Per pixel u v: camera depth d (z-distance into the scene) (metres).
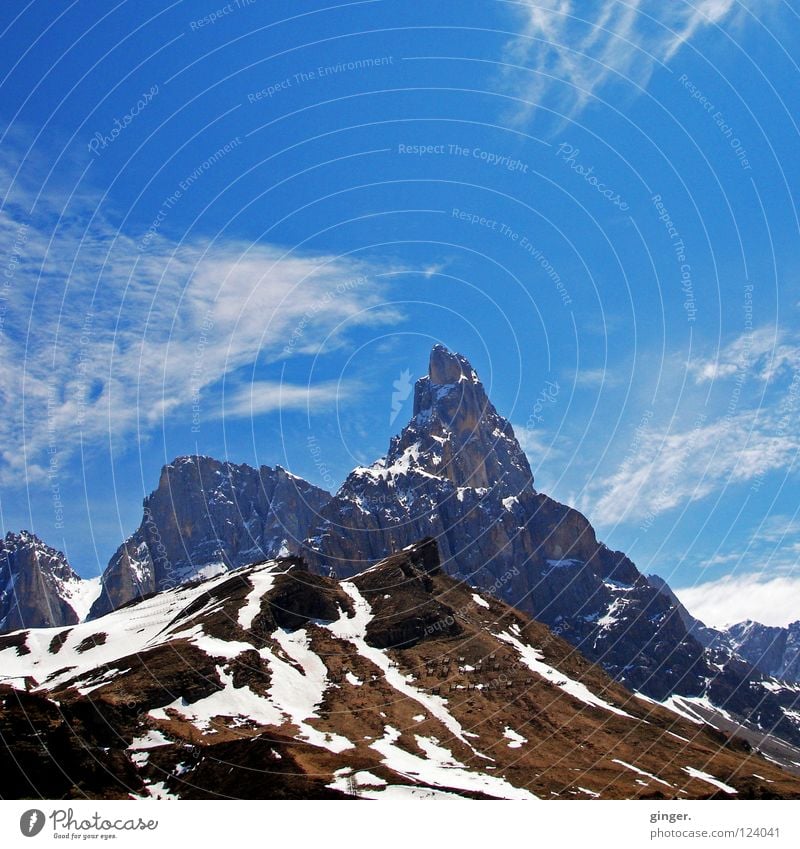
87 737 139.62
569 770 161.12
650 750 180.88
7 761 126.00
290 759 138.62
